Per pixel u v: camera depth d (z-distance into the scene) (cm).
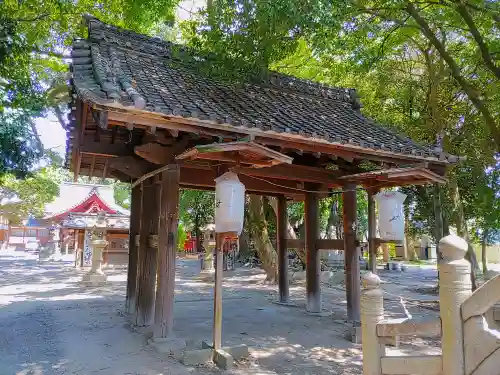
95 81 483
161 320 562
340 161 718
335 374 473
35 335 629
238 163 498
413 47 1194
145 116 457
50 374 453
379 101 1309
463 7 768
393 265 2105
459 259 268
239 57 615
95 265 1377
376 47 1001
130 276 793
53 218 2372
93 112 461
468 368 253
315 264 852
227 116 507
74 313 811
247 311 873
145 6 985
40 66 1277
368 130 734
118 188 3086
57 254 2575
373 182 683
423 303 1028
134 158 649
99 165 748
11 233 4031
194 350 513
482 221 1344
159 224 579
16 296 1062
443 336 266
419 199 1464
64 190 3425
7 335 630
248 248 2234
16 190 2753
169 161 574
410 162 672
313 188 860
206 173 716
